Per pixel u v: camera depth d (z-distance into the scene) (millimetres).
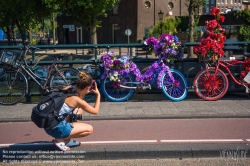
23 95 8117
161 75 8086
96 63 8523
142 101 8312
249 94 8461
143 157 5184
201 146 5316
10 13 29828
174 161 5082
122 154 5180
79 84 4855
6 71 8117
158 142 5555
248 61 8203
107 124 6652
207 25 8289
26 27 32312
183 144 5430
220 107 7598
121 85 8086
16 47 8375
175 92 8328
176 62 8602
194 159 5137
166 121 6801
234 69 8711
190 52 14945
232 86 8719
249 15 25156
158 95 8992
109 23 43656
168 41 8055
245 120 6805
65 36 47812
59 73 8094
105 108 7664
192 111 7277
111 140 5688
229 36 28000
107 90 8305
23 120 6949
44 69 8234
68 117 4918
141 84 8102
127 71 7980
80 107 4824
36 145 5371
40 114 4656
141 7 42094
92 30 31047
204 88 8289
